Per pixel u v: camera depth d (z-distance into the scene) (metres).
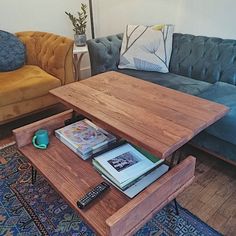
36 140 1.45
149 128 1.16
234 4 2.08
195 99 1.43
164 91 1.55
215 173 1.65
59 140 1.51
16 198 1.51
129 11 2.91
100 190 1.12
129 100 1.43
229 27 2.18
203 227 1.30
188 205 1.43
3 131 2.20
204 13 2.29
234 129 1.42
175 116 1.25
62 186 1.17
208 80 2.08
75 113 1.64
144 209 1.01
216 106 1.35
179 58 2.27
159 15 2.65
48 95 2.21
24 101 2.09
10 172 1.72
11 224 1.35
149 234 1.27
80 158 1.35
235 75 1.93
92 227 0.98
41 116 2.44
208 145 1.63
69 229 1.31
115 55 2.41
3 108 2.00
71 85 1.66
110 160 1.27
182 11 2.44
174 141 1.06
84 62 3.25
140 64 2.31
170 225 1.32
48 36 2.43
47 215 1.39
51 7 2.85
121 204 1.08
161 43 2.26
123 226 0.93
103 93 1.53
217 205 1.42
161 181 1.07
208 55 2.10
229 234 1.26
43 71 2.34
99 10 3.17
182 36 2.33
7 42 2.34
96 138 1.44
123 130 1.15
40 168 1.29
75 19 2.90
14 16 2.63
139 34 2.32
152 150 1.03
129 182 1.16
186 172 1.20
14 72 2.29
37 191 1.56
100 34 3.31
